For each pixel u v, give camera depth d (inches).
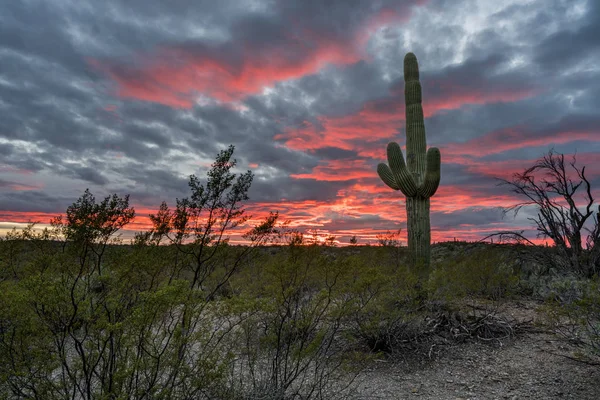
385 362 198.8
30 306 101.3
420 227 351.6
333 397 152.8
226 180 151.6
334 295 161.8
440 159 353.1
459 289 266.4
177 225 146.3
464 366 197.8
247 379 149.8
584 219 396.5
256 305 132.7
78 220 119.2
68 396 101.4
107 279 112.3
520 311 283.9
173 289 107.2
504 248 458.9
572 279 330.6
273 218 159.2
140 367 106.2
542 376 181.0
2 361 99.5
